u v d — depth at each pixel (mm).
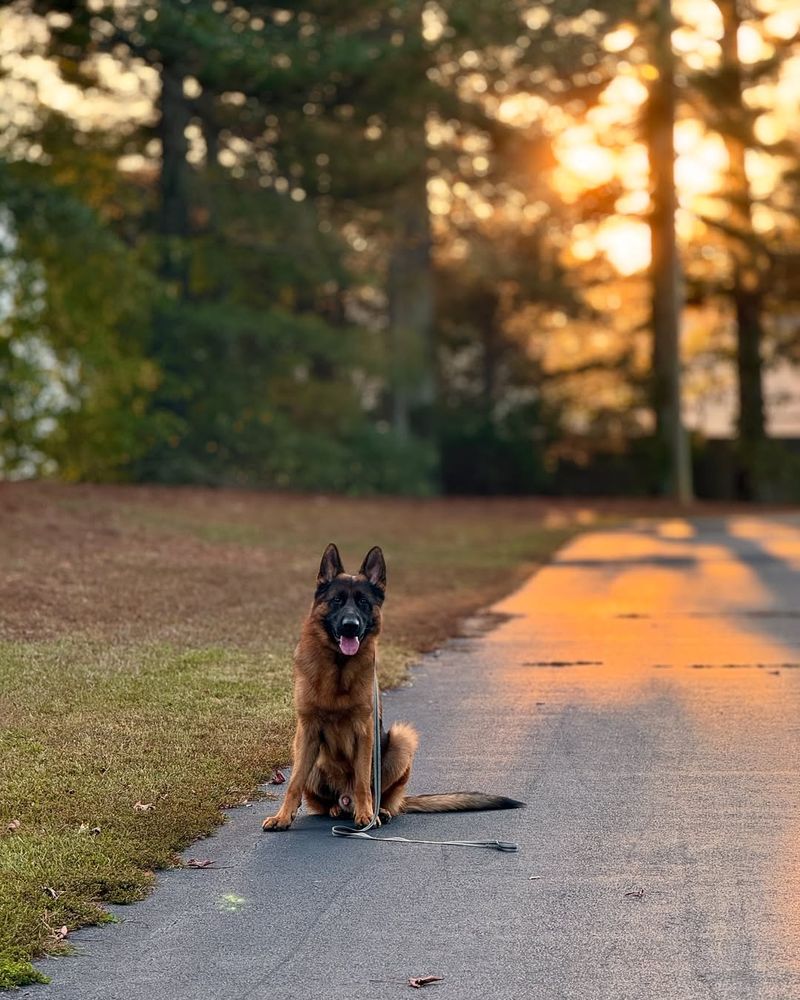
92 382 31250
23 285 29625
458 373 59750
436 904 6664
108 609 14523
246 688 11414
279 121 35219
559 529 29750
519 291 57219
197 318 34969
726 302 49625
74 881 6816
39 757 9039
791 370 55188
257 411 36688
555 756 9680
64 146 34250
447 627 15719
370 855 7473
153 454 34594
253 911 6602
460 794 8336
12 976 5793
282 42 31500
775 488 49062
